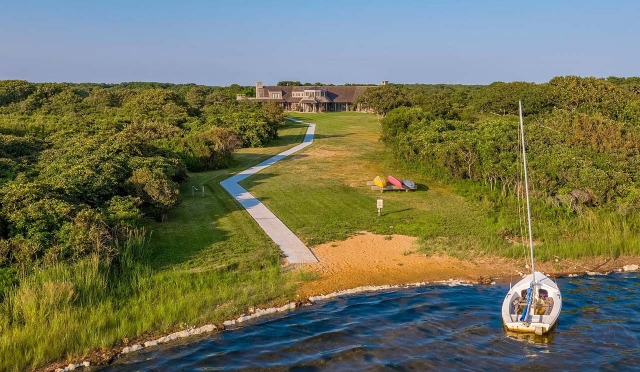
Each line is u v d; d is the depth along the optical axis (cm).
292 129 7244
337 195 3344
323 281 2052
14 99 8125
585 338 1611
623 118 4647
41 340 1475
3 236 2008
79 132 4438
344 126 7656
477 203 3070
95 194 2545
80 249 1941
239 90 13925
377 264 2234
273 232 2570
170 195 2773
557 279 2117
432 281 2091
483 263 2267
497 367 1452
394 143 4634
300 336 1639
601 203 2786
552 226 2636
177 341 1588
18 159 3089
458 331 1670
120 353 1504
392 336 1642
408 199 3238
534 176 2970
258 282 1991
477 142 3528
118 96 8588
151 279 1909
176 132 5253
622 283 2070
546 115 4956
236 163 4572
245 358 1505
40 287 1675
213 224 2686
